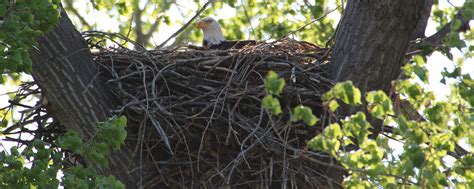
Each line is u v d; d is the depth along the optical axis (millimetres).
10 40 8938
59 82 10219
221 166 10469
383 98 7992
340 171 10242
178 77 10625
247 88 10383
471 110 8523
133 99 10422
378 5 10461
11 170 9188
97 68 10562
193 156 10516
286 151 10164
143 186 10484
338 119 9969
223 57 10773
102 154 9258
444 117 8297
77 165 9422
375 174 8188
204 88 10562
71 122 10391
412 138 8180
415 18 10422
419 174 8125
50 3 9164
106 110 10422
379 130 10016
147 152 10484
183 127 10352
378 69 10430
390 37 10406
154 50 11188
